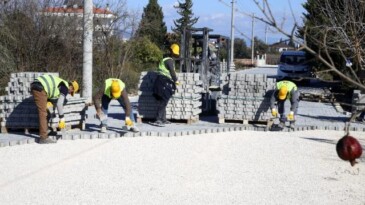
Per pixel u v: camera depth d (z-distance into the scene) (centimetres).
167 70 1367
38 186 786
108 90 1216
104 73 2195
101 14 2211
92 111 1650
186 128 1350
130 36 2330
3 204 698
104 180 826
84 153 1028
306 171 915
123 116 1576
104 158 985
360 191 794
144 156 1012
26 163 934
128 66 2406
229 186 807
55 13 1953
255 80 1441
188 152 1061
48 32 1883
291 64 3281
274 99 1362
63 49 1934
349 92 2028
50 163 936
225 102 1462
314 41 344
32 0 1880
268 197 754
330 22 489
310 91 2444
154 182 820
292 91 1359
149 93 1441
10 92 1227
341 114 1798
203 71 1630
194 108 1440
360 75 360
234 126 1406
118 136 1220
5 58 1803
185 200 730
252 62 5694
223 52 2534
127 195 748
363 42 422
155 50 3100
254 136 1279
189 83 1434
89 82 1762
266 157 1025
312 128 1423
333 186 820
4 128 1226
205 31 1617
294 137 1278
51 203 705
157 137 1234
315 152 1088
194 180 838
